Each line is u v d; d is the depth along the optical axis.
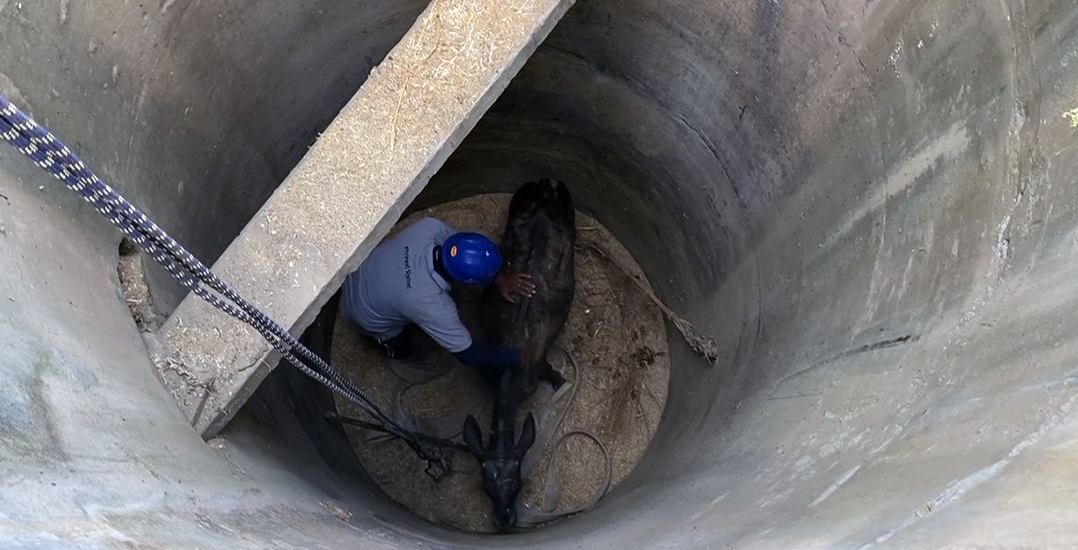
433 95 2.26
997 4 1.59
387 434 3.79
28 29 1.75
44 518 1.03
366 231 2.21
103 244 2.03
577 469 3.87
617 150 3.51
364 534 2.11
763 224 2.77
